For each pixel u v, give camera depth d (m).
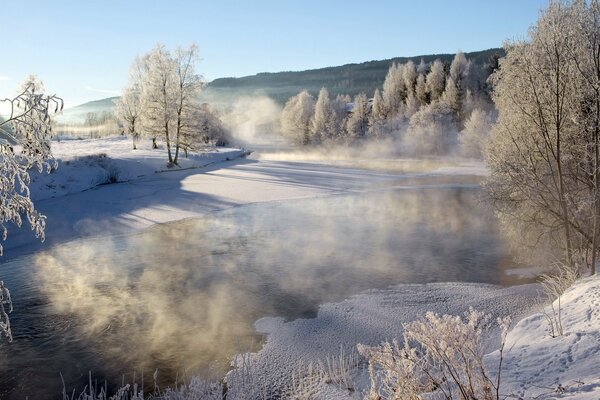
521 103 12.35
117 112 63.16
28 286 12.53
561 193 10.61
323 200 28.02
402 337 8.92
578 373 4.67
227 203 26.67
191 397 6.36
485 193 13.88
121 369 8.04
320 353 8.41
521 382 4.71
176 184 33.97
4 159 3.89
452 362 3.97
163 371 7.93
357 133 91.06
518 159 12.12
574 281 9.10
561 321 6.47
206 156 55.28
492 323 9.23
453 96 83.94
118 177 35.59
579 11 10.07
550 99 10.73
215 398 6.26
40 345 8.97
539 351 5.43
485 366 5.30
